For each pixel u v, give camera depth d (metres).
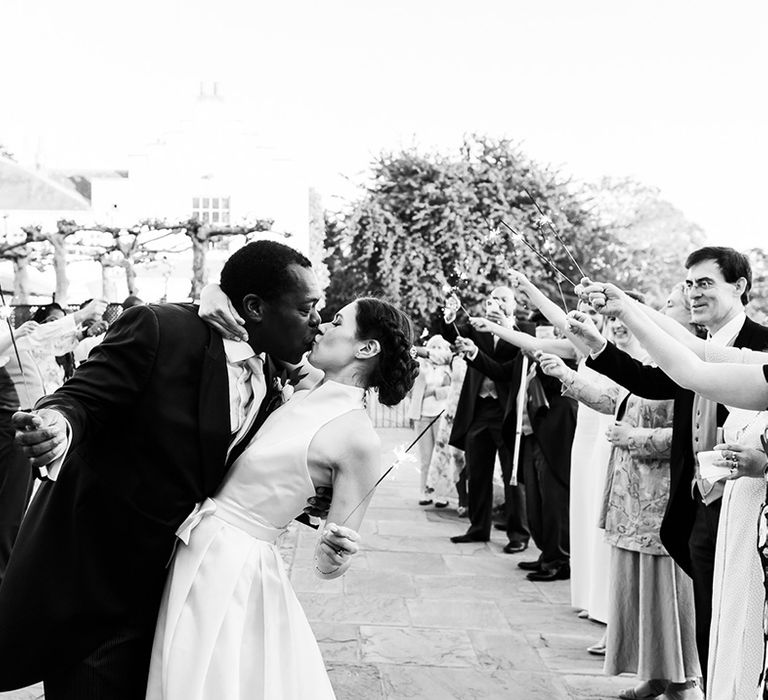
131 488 2.18
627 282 26.25
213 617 2.18
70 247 16.98
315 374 2.61
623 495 4.03
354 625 5.04
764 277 28.91
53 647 2.16
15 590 2.17
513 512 7.18
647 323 2.41
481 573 6.43
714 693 2.99
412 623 5.13
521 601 5.73
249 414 2.35
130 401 2.17
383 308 2.49
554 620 5.33
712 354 3.09
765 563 2.43
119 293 24.33
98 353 2.19
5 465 4.85
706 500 3.32
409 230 22.03
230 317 2.28
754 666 2.82
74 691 2.18
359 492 2.37
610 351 3.38
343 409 2.41
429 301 21.27
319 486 2.40
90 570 2.17
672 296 4.39
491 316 5.13
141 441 2.19
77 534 2.18
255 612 2.26
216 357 2.27
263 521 2.33
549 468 6.29
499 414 7.34
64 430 1.96
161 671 2.16
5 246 13.41
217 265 26.36
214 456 2.24
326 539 2.28
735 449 2.68
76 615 2.16
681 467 3.46
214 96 28.72
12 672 2.17
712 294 3.45
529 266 16.86
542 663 4.52
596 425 5.41
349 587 5.87
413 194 22.00
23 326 4.90
